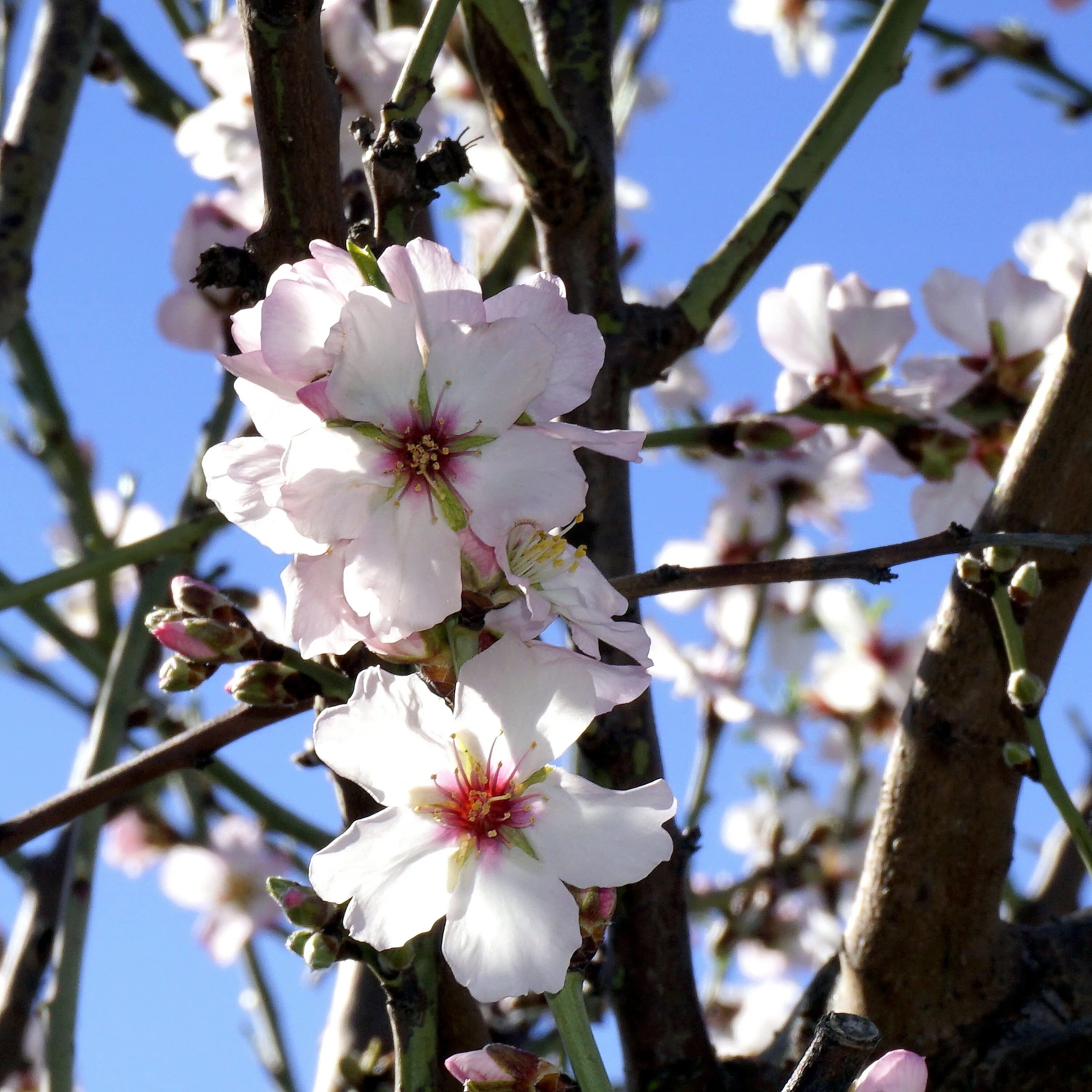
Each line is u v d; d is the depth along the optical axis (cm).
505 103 53
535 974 38
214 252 45
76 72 60
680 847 52
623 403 54
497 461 39
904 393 60
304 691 43
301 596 39
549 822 39
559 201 54
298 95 44
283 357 39
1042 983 49
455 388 39
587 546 53
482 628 39
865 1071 39
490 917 39
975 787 48
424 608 39
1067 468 47
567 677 39
